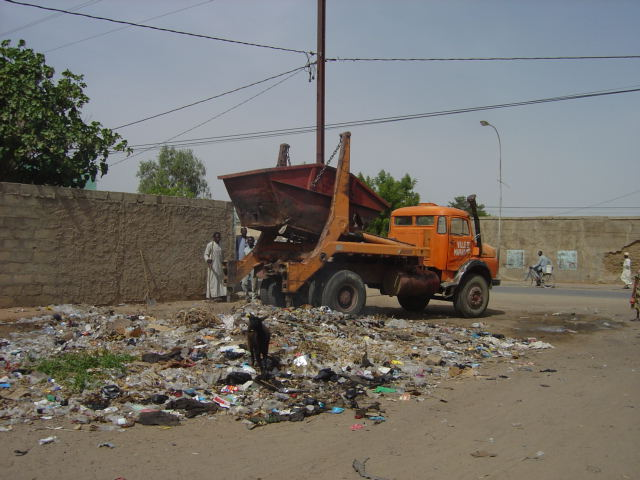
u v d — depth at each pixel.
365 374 7.14
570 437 5.03
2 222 10.45
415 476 4.11
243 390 6.20
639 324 12.88
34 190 10.84
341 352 8.13
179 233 13.04
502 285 30.44
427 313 14.18
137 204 12.31
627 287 27.61
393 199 37.66
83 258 11.46
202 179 52.28
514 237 34.62
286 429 5.15
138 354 7.53
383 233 34.84
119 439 4.69
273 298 12.19
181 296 13.04
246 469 4.18
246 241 14.40
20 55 12.91
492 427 5.30
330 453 4.55
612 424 5.43
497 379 7.34
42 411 5.17
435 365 7.95
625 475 4.17
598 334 11.34
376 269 12.48
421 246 13.38
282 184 10.91
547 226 33.81
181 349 7.61
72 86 13.29
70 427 4.89
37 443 4.48
